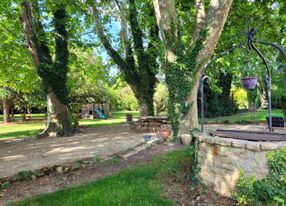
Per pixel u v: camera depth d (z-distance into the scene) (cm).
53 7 1266
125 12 1645
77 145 982
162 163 599
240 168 386
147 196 419
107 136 1216
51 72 1339
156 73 1683
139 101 1686
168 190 448
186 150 712
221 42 1202
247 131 514
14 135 1505
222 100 2050
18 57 1438
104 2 1520
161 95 2189
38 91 2261
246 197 371
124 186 468
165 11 877
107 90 3022
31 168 624
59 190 480
